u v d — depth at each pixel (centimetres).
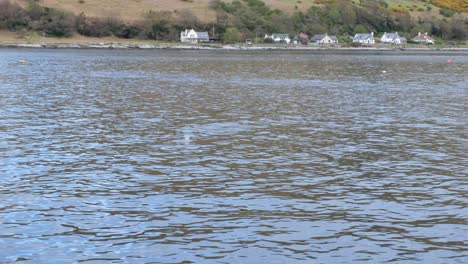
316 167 2478
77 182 2197
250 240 1655
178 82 6288
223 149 2805
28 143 2864
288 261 1523
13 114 3753
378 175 2356
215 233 1702
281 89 5675
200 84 6069
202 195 2058
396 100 4875
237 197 2041
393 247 1619
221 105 4359
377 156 2697
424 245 1634
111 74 7381
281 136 3152
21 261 1509
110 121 3544
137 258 1534
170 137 3072
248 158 2627
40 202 1956
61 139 2973
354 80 6988
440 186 2203
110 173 2333
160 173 2344
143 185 2172
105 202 1967
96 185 2161
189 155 2666
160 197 2028
